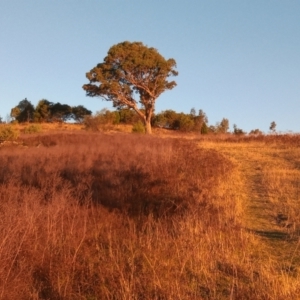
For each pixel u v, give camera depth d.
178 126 53.66
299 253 6.62
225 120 53.06
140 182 11.38
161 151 17.36
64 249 6.46
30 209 7.08
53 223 6.95
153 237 7.26
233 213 8.80
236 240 7.12
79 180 11.04
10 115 54.78
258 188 11.77
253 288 5.36
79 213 8.06
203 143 25.95
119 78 44.50
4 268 5.28
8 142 22.39
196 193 10.32
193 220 7.95
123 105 45.56
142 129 41.06
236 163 16.52
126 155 16.47
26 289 5.23
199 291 5.39
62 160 14.65
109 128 43.84
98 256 6.51
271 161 17.02
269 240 7.32
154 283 5.44
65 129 44.06
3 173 11.73
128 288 5.22
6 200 7.66
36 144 23.55
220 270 5.99
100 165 13.71
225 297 5.19
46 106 53.94
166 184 11.33
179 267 6.07
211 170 13.60
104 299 5.21
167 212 8.77
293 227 7.93
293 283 5.43
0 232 5.77
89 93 44.97
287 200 10.02
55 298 5.22
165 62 44.66
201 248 6.62
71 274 5.78
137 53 43.84
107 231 7.54
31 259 5.86
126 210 8.84
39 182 10.38
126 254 6.55
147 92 45.09
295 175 13.39
